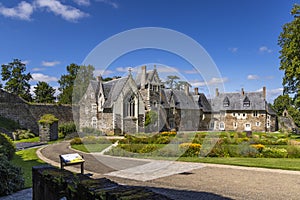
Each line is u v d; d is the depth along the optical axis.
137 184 7.18
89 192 2.79
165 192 6.38
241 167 9.65
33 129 28.03
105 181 3.17
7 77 44.47
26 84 45.72
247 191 6.43
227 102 42.38
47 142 21.16
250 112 41.59
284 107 55.34
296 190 6.48
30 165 10.18
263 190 6.50
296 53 23.52
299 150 12.14
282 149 12.70
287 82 24.53
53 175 3.84
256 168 9.44
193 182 7.38
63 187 3.44
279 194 6.15
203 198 5.87
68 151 14.46
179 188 6.75
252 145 13.49
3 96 26.56
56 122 23.52
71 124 26.16
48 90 46.16
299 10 23.36
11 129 25.23
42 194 4.20
